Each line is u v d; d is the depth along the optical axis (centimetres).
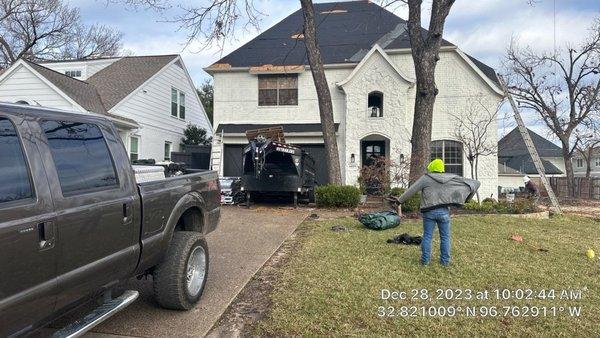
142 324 400
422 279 528
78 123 314
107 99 1697
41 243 253
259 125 1825
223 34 1380
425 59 1257
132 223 347
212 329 395
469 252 676
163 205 399
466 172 1706
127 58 2194
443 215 582
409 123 1722
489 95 1697
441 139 1728
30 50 3177
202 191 491
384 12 2120
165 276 416
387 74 1697
